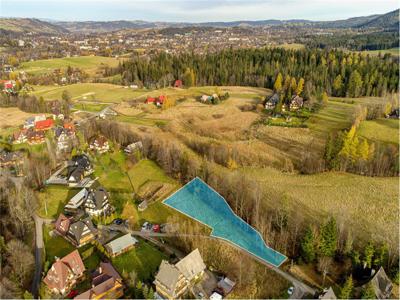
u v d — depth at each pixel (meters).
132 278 58.47
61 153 114.25
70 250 68.94
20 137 125.88
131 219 79.12
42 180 96.62
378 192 88.00
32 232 74.06
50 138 128.38
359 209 80.25
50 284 58.03
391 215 77.56
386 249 61.50
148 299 55.19
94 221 78.38
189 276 59.22
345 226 72.50
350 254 63.28
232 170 101.88
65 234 72.50
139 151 112.81
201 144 120.12
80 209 82.56
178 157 103.69
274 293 58.47
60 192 91.69
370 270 60.91
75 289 59.25
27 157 111.38
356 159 101.62
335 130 129.88
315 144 118.62
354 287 58.41
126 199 87.94
